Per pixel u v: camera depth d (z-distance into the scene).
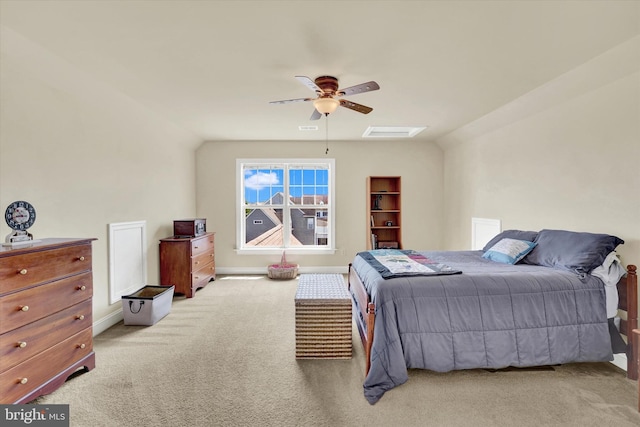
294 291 4.47
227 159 5.46
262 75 2.64
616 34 2.00
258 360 2.52
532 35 2.01
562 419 1.83
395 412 1.89
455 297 2.24
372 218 5.39
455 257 3.34
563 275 2.38
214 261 5.23
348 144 5.52
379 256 3.28
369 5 1.71
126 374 2.30
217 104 3.42
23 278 1.84
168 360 2.52
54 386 2.04
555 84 2.79
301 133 4.89
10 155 2.21
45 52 2.21
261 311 3.66
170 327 3.20
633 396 2.04
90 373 2.32
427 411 1.90
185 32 1.97
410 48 2.19
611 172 2.50
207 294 4.34
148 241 3.96
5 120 2.18
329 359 2.54
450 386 2.15
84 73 2.58
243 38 2.05
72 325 2.19
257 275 5.43
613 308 2.31
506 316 2.23
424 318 2.20
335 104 2.66
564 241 2.69
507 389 2.12
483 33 1.99
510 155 3.78
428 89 2.98
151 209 4.03
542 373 2.31
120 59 2.34
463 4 1.70
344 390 2.12
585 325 2.25
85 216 2.91
